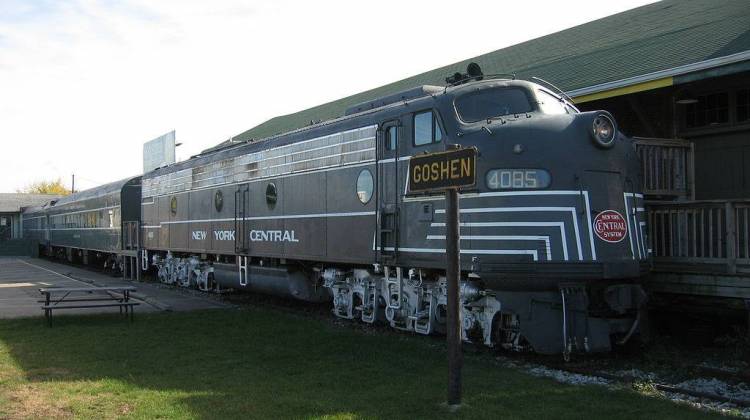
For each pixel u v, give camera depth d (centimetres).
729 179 1015
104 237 2600
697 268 884
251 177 1414
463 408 611
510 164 798
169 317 1223
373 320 1070
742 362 807
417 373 754
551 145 795
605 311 825
